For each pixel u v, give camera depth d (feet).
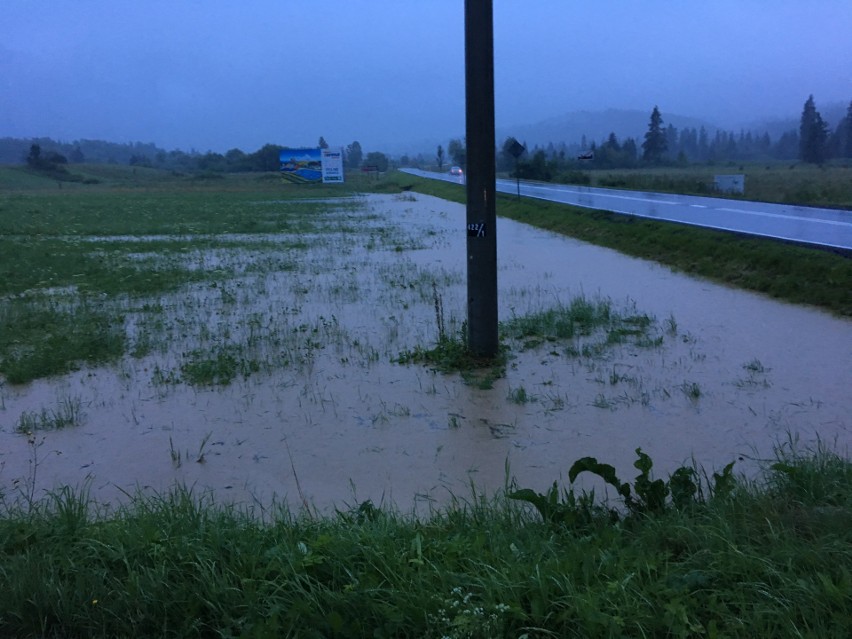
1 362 28.48
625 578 10.46
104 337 31.32
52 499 16.11
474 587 10.64
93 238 78.07
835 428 19.77
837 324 31.30
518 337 30.35
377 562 11.42
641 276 46.09
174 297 42.04
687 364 26.09
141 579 11.20
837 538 11.43
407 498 16.52
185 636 10.43
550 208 89.56
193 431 21.08
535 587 10.39
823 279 37.27
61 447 20.08
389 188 221.05
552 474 17.54
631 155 314.76
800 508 13.01
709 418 20.86
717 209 79.30
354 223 96.02
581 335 30.66
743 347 28.04
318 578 11.20
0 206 140.05
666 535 12.22
